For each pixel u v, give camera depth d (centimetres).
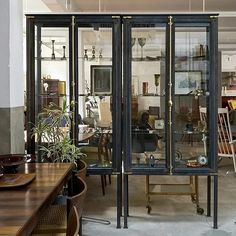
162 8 711
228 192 516
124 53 389
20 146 390
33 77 398
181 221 400
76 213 161
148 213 427
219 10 734
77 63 399
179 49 404
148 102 411
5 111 358
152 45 412
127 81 391
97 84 423
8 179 246
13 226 161
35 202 198
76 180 249
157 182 567
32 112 398
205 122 402
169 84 393
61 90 423
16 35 375
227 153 642
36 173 271
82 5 684
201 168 389
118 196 390
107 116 419
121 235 359
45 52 421
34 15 392
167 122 394
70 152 380
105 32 412
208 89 394
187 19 385
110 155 407
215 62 385
